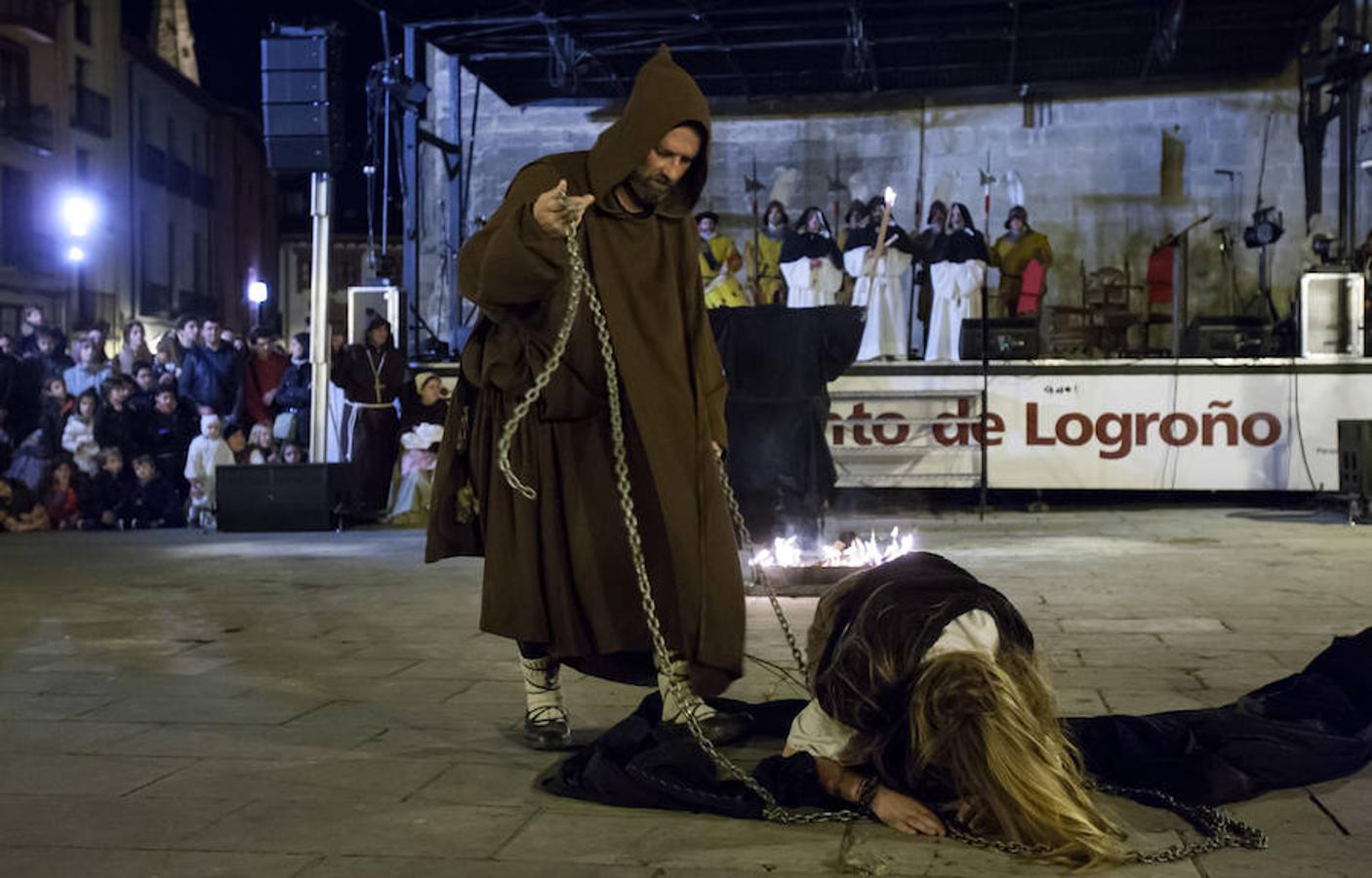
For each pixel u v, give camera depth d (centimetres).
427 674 511
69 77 3180
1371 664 385
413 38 1487
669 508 355
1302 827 308
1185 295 1602
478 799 339
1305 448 1195
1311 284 1200
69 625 638
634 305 358
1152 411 1209
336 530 1151
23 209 3042
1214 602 673
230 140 4134
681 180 366
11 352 1388
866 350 1393
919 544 958
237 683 496
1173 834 303
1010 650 303
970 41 1573
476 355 376
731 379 894
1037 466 1220
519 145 1811
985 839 293
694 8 1422
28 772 369
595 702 454
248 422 1355
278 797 341
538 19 1439
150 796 343
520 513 370
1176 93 1712
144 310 3522
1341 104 1579
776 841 300
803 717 326
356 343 1249
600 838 304
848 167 1777
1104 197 1734
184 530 1185
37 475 1220
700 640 357
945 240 1421
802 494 893
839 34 1547
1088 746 352
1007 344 1228
